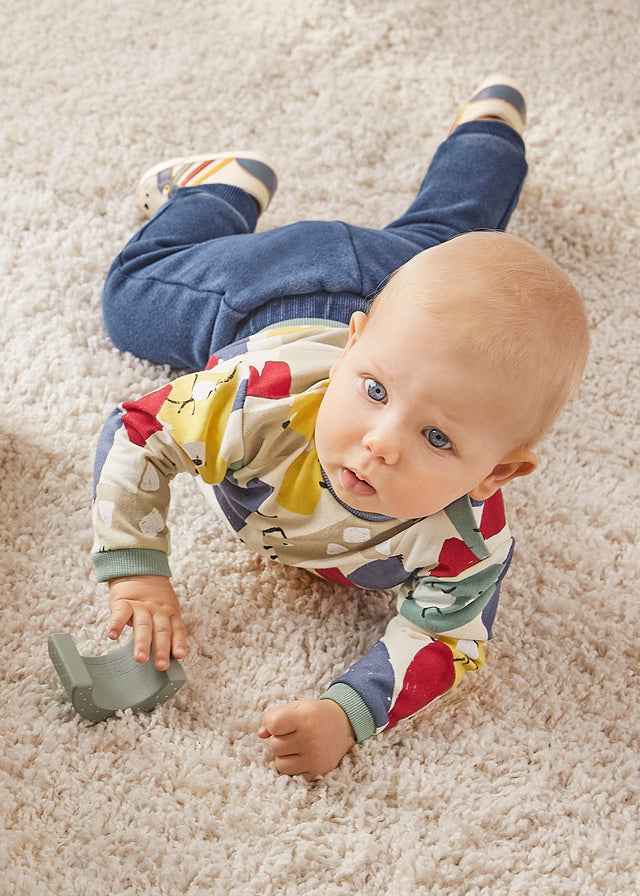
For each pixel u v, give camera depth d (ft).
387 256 3.69
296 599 3.46
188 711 3.12
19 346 3.87
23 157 4.53
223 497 3.29
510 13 5.54
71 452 3.64
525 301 2.63
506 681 3.40
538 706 3.35
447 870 2.87
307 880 2.80
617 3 5.59
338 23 5.37
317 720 2.92
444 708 3.27
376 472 2.65
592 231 4.82
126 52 5.04
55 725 2.97
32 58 4.90
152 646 3.04
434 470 2.65
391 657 3.08
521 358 2.59
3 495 3.49
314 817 2.93
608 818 3.09
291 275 3.57
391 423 2.61
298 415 3.00
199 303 3.65
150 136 4.77
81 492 3.56
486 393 2.58
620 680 3.45
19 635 3.17
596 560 3.77
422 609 3.11
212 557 3.49
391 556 3.09
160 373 3.97
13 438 3.62
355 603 3.50
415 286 2.66
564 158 5.06
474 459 2.67
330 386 2.82
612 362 4.39
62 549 3.40
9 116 4.67
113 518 3.04
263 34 5.25
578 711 3.36
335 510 3.01
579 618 3.61
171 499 3.61
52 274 4.14
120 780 2.89
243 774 2.97
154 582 3.07
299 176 4.78
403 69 5.26
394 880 2.82
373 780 3.05
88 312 4.07
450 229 4.10
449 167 4.30
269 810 2.90
